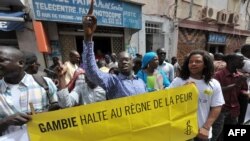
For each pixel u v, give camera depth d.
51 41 5.78
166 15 9.08
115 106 1.83
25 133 1.52
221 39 12.93
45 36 5.23
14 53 1.49
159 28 9.05
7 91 1.54
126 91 2.14
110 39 7.34
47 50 5.14
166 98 2.04
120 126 1.86
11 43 5.37
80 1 5.74
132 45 7.96
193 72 2.15
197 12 10.76
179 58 10.18
